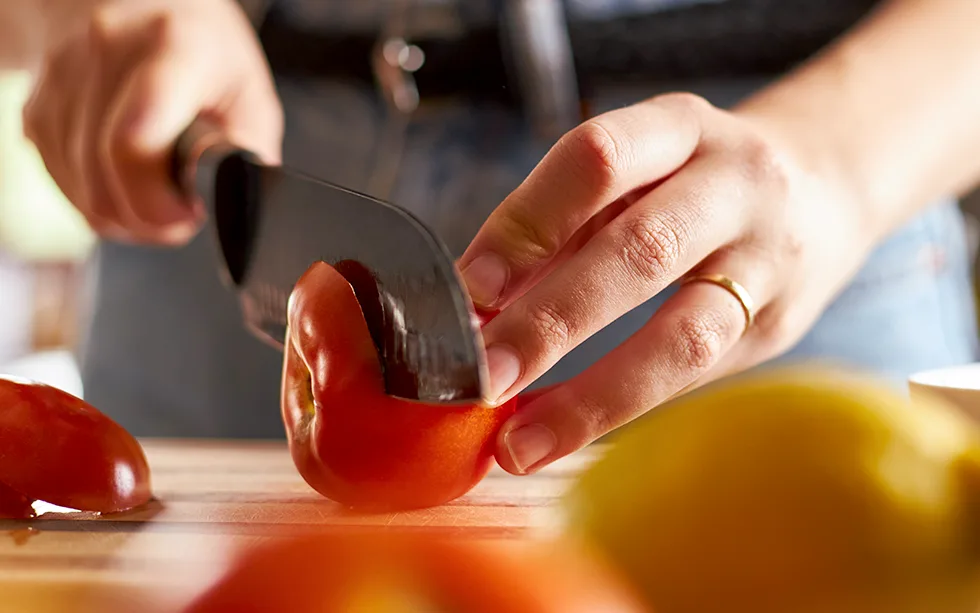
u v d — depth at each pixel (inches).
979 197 36.1
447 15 24.7
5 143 64.6
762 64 24.6
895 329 25.9
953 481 13.1
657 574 13.2
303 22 25.7
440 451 16.2
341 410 16.1
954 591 12.9
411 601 12.3
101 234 24.6
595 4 24.4
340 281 16.5
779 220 17.4
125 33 22.3
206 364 28.4
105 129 21.6
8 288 71.1
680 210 16.4
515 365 15.5
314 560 12.5
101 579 14.7
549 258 16.0
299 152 26.5
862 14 24.3
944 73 21.3
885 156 20.1
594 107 24.9
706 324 16.7
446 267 14.8
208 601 12.4
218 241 20.0
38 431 17.1
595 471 13.8
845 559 12.9
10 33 28.1
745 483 13.2
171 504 17.6
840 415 13.4
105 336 29.1
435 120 25.5
